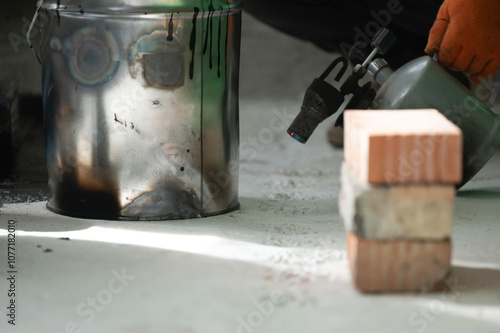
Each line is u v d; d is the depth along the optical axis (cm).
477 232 265
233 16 279
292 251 253
